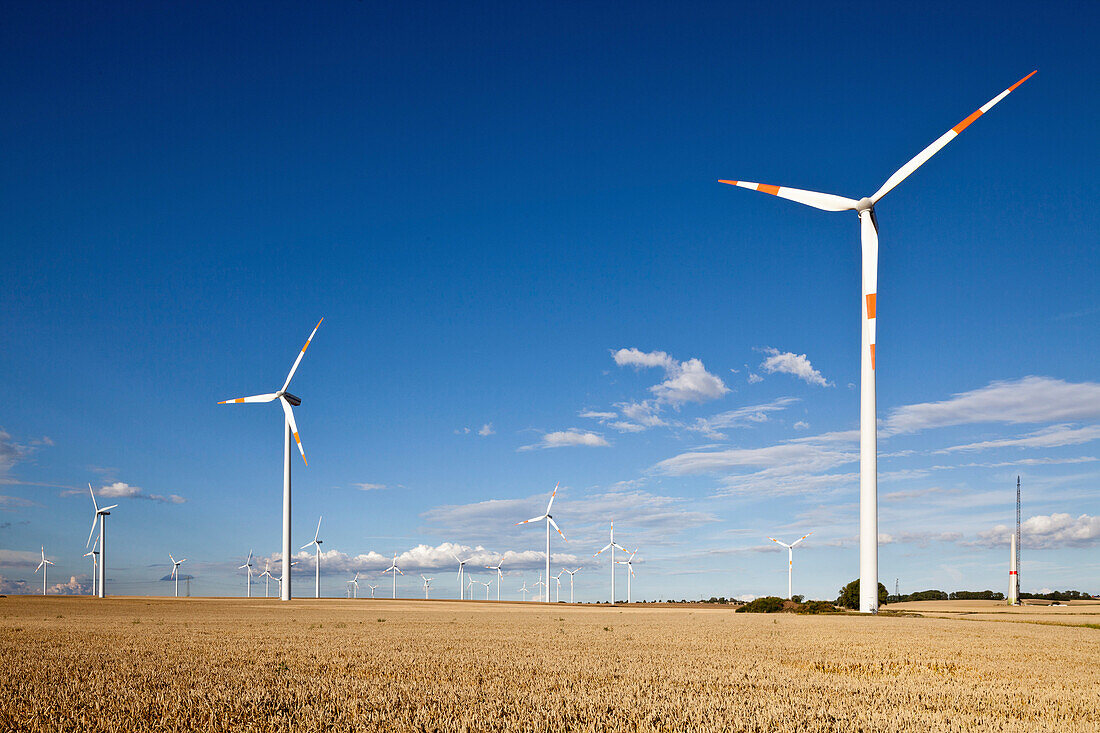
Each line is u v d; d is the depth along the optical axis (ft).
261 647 94.27
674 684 62.44
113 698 52.39
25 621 168.55
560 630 142.00
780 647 101.60
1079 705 53.83
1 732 42.42
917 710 50.39
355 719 44.93
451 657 82.17
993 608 360.28
